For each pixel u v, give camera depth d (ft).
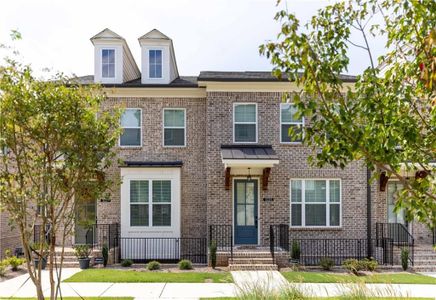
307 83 14.49
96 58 57.72
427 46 13.12
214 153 54.49
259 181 54.65
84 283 38.06
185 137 56.95
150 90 56.39
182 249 54.95
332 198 54.65
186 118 57.06
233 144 54.70
